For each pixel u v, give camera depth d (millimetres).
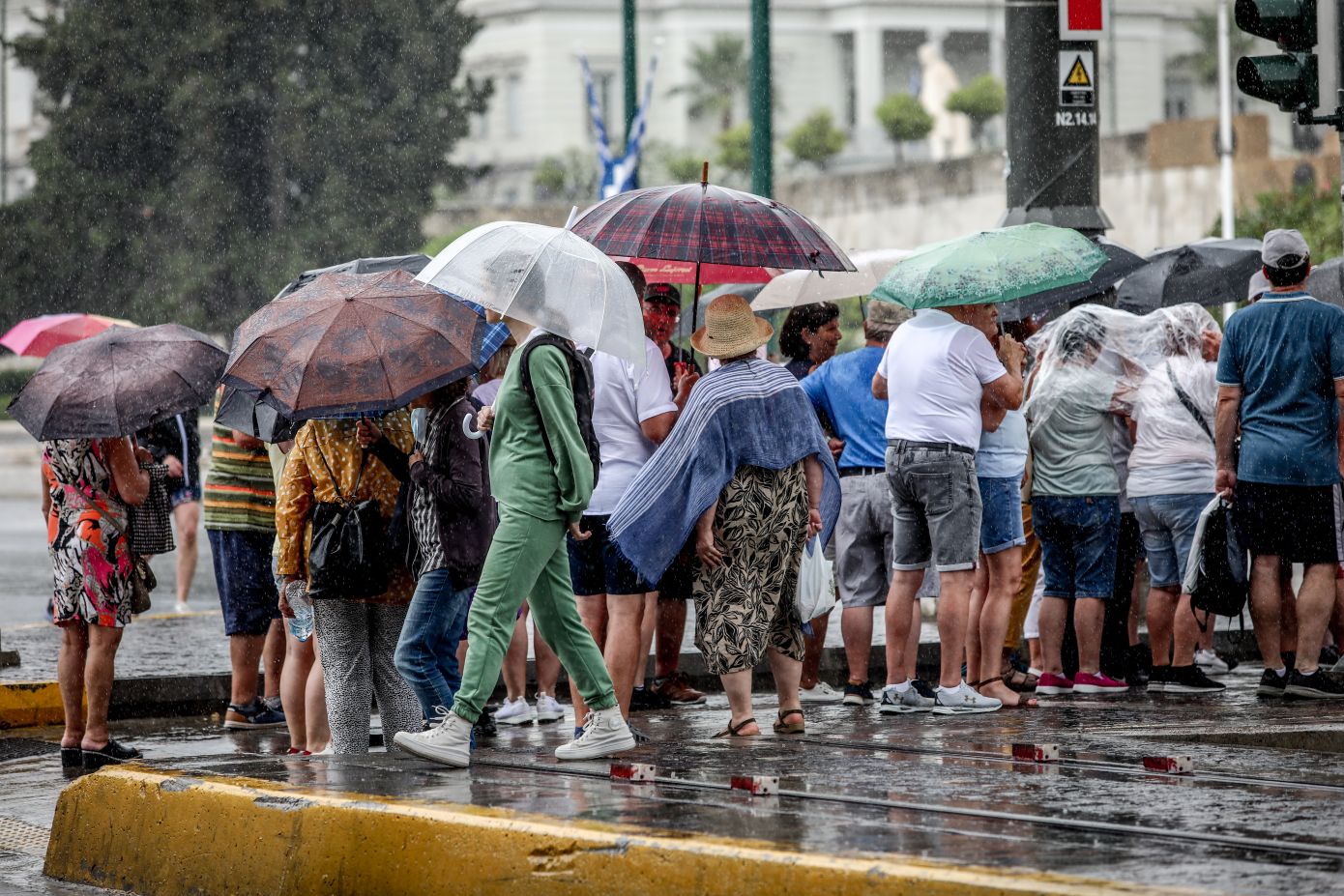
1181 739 23484
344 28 164875
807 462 24109
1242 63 28578
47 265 160625
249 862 18578
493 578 20734
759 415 23312
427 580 22625
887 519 28016
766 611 23734
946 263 25312
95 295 160750
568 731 27375
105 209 160750
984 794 18531
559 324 20438
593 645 21625
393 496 23203
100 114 161625
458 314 22469
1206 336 29516
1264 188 133125
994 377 25688
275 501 29375
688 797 18500
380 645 24062
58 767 26750
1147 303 35094
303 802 18422
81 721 26859
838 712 27531
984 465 26797
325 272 26844
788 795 18594
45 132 168500
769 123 49344
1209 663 33219
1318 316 26984
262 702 30359
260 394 21703
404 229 165375
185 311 159000
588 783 19516
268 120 161750
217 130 160500
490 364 25391
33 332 41656
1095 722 24984
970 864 15000
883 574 28484
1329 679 27750
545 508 20797
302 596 23672
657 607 29781
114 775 20266
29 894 19516
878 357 28219
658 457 23312
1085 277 25469
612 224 24625
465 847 17156
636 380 25688
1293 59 28453
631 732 23516
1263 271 27594
